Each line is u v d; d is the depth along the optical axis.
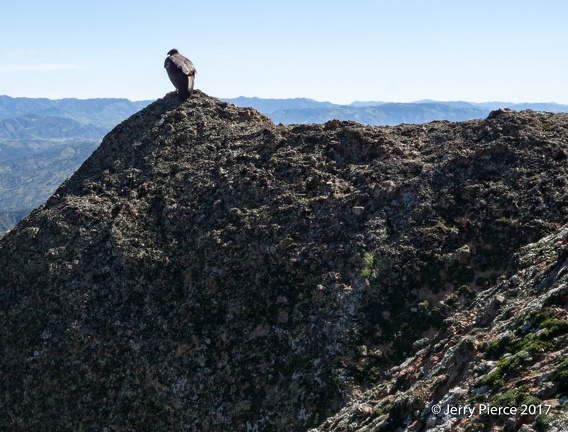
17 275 32.25
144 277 30.28
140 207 34.00
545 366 13.60
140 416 25.33
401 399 16.44
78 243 32.56
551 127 30.67
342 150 33.84
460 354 16.36
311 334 25.12
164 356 26.77
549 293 16.22
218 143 37.59
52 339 28.62
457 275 25.39
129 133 40.66
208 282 28.84
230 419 23.86
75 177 38.62
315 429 20.20
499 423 12.89
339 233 28.59
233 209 31.77
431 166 30.20
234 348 26.12
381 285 25.81
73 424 25.86
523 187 27.67
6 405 27.28
